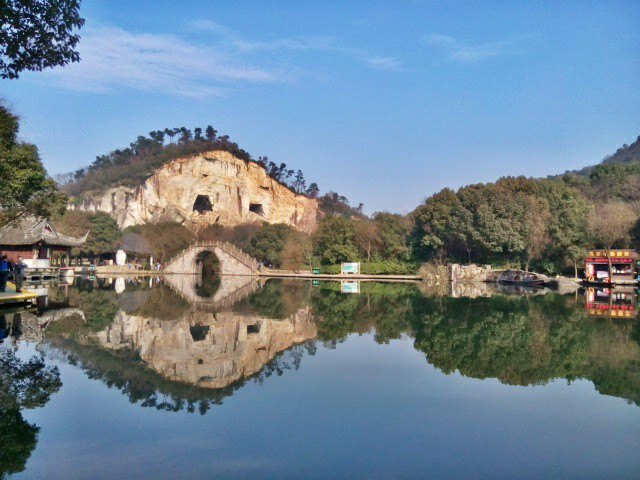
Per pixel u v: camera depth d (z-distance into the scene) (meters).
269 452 7.56
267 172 176.38
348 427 8.66
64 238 60.19
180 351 15.20
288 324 21.64
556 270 62.03
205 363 13.63
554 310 27.06
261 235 88.75
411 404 10.02
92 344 16.05
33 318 21.98
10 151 25.70
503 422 9.01
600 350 15.69
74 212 86.62
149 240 92.19
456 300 33.56
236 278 66.75
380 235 72.62
